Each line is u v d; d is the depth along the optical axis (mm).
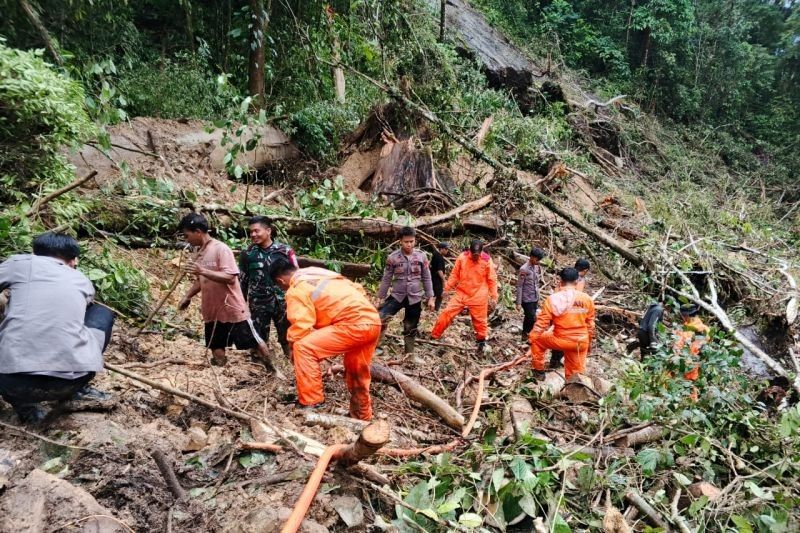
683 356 4500
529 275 7113
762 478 3762
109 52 8477
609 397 4426
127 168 5988
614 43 24719
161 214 6273
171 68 9414
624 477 3613
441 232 8984
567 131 16234
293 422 3646
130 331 4559
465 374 5348
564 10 25172
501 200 9641
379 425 2730
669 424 4172
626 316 8406
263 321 4613
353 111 11656
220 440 3289
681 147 20891
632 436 4148
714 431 4199
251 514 2537
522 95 17969
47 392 2789
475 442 3967
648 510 3240
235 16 10531
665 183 17109
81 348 2885
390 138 10375
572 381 5176
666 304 8609
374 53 12836
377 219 7906
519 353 6828
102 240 5781
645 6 23969
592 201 12922
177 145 8039
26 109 4246
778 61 27953
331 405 4371
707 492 3443
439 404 4414
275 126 10203
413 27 13172
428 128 10773
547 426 4508
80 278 3055
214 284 4125
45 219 4910
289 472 2973
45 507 2303
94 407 3188
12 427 2766
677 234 11500
